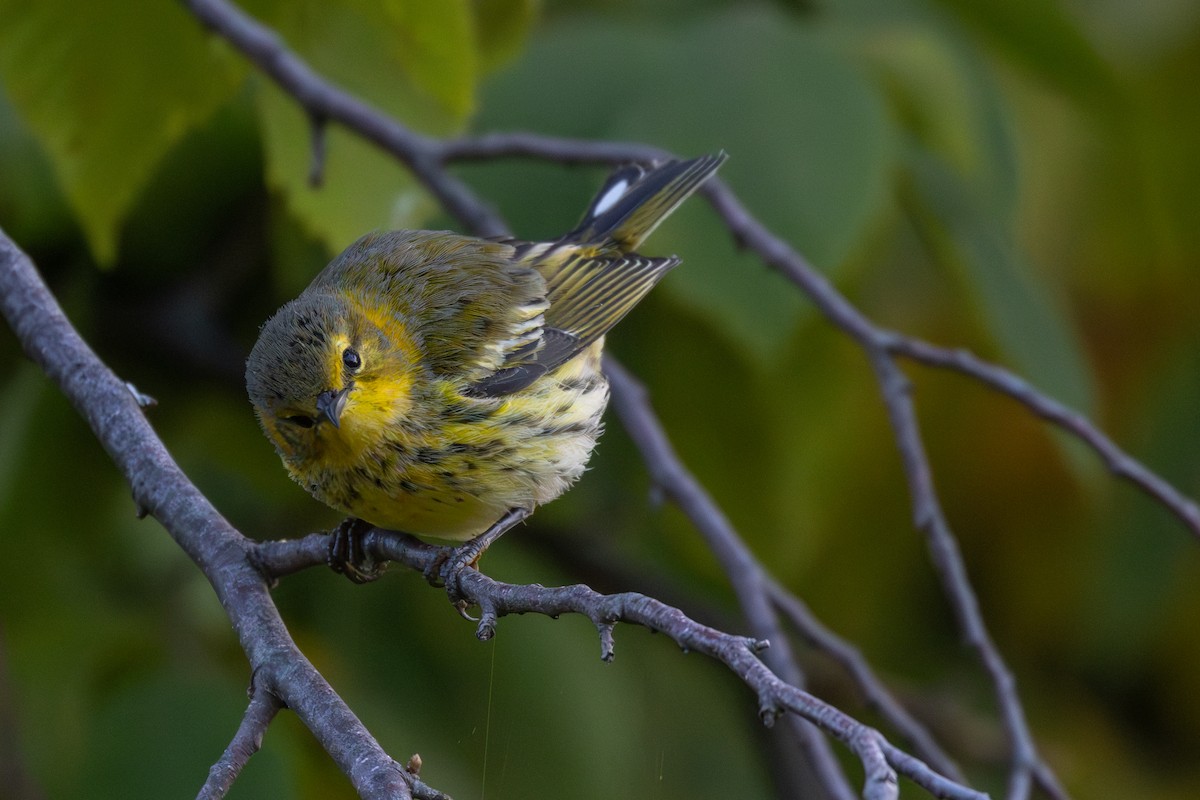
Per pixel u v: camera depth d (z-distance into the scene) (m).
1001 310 10.22
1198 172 12.63
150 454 6.80
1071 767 12.41
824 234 9.23
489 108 10.26
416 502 8.23
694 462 11.02
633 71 10.06
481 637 5.67
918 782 4.61
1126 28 13.01
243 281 11.81
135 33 9.02
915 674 12.78
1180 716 12.53
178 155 11.03
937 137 10.73
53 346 7.14
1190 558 11.58
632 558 12.47
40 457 10.39
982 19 11.35
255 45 8.88
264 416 8.05
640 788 11.00
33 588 9.98
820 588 12.41
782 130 9.50
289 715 9.48
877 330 8.76
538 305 9.00
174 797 8.51
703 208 9.56
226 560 6.40
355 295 8.57
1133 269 12.78
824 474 11.09
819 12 10.92
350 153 9.68
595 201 9.76
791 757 12.05
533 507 8.65
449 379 8.33
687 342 10.88
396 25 9.02
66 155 9.19
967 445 12.45
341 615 10.24
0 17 8.83
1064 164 12.52
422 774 9.61
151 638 9.82
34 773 9.05
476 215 9.45
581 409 8.90
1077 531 12.52
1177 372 11.80
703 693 12.24
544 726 10.13
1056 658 12.80
